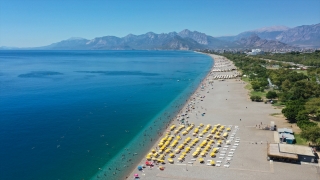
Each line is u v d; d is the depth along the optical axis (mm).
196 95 167125
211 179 67875
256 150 84000
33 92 173000
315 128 83375
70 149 87562
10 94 165750
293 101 123562
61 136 98000
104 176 71688
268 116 118312
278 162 76125
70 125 109875
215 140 92188
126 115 125250
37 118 117938
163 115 125500
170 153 82062
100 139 96188
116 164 78250
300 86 146125
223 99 153875
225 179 67688
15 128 104938
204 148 85562
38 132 101188
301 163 75375
